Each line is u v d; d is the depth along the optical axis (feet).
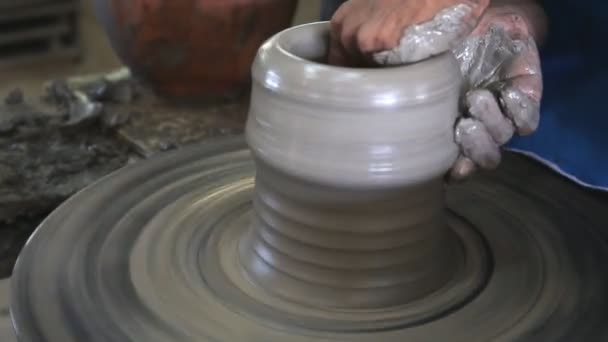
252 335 2.44
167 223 3.03
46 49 11.28
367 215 2.49
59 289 2.65
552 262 2.80
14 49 11.21
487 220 3.06
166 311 2.54
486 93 2.69
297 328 2.47
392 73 2.37
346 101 2.33
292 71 2.41
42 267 2.76
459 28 2.49
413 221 2.57
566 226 3.03
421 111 2.39
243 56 4.58
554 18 4.13
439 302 2.60
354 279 2.57
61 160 4.05
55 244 2.88
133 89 4.91
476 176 3.38
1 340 3.04
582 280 2.69
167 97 4.80
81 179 3.91
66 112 4.52
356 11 2.59
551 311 2.54
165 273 2.74
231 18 4.37
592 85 3.90
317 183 2.41
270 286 2.66
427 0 2.49
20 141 4.25
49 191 3.74
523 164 3.51
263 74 2.50
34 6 10.84
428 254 2.66
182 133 4.41
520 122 2.79
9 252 3.50
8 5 10.61
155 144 4.26
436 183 2.60
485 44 2.90
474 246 2.91
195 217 3.07
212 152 3.56
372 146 2.36
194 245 2.90
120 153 4.25
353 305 2.56
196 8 4.30
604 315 2.51
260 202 2.69
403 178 2.41
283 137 2.43
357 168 2.37
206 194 3.23
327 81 2.35
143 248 2.88
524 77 2.86
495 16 3.05
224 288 2.67
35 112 4.56
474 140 2.64
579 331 2.44
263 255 2.70
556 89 3.97
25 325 2.47
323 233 2.54
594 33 4.00
